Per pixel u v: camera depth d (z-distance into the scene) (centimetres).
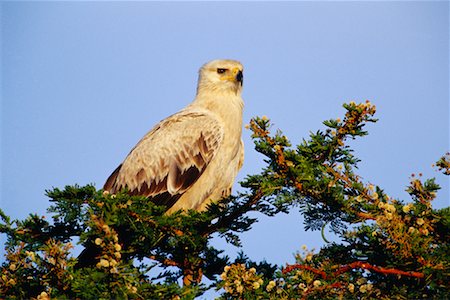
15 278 1032
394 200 1055
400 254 960
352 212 1030
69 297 938
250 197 1155
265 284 969
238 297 912
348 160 1116
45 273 1020
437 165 1055
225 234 1186
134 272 909
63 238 1116
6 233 1102
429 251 973
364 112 1099
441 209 1012
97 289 884
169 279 1198
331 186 1044
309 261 1047
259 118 1112
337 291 949
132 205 1088
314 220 1080
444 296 923
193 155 1595
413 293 934
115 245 917
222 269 1214
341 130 1102
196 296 920
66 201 1018
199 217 1161
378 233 1002
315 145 1117
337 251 1054
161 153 1589
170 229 1128
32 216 1110
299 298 936
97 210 1030
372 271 1003
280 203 1076
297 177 1064
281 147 1098
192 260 1181
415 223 1005
